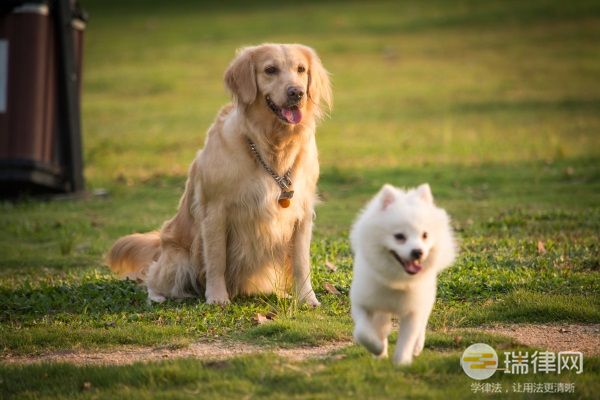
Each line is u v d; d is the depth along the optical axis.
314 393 6.72
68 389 7.05
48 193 20.25
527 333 8.77
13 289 11.24
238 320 9.48
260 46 10.44
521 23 56.41
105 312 10.06
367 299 7.52
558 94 37.94
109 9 69.44
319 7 65.44
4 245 15.16
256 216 10.34
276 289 10.66
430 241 7.31
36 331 9.03
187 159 26.12
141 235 12.09
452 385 6.89
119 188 21.50
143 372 7.25
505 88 39.97
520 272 11.12
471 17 58.94
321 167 24.19
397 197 7.50
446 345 8.16
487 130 30.59
